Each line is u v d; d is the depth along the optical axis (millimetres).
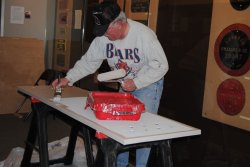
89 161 2535
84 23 4492
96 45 2312
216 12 2502
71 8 4809
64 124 4582
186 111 2809
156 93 2303
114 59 2283
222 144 2514
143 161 2303
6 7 5000
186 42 2777
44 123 2328
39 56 5113
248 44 2273
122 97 1984
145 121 1820
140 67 2236
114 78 2072
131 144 1582
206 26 2594
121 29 2039
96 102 1760
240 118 2363
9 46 4887
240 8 2314
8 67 4883
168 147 1759
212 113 2580
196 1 2664
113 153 1606
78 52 4715
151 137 1545
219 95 2514
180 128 1734
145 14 3160
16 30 5109
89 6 4387
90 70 2445
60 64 5172
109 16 1931
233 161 2434
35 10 5184
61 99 2211
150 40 2102
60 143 3322
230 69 2416
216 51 2520
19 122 4543
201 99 2672
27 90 2494
